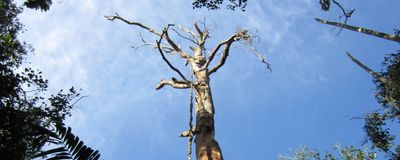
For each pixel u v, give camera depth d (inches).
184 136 481.1
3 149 313.7
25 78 391.9
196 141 459.2
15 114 340.8
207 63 626.5
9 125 331.9
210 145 443.8
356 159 679.7
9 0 582.6
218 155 430.3
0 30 561.6
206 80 586.6
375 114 627.5
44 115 378.0
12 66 415.2
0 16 561.9
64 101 400.2
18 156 314.5
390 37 362.0
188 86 579.2
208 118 487.2
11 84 380.8
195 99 541.0
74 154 260.2
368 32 382.6
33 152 280.8
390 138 620.4
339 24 410.0
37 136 283.9
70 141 263.7
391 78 550.9
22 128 332.2
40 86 402.9
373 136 629.6
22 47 507.8
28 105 375.2
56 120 382.0
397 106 573.6
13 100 369.1
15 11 587.2
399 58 556.4
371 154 668.1
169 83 619.8
